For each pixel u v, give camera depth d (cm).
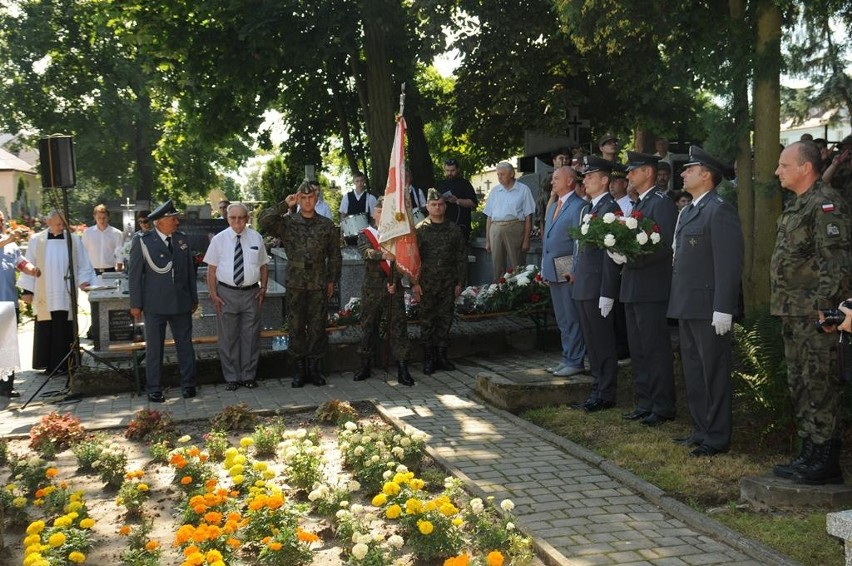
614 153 1100
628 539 476
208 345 1089
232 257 931
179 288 909
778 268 531
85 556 469
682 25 884
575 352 876
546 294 1107
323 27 1791
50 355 1084
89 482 614
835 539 452
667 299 704
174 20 1869
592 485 575
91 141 4347
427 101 2097
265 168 3109
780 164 531
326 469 624
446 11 1581
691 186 628
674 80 880
